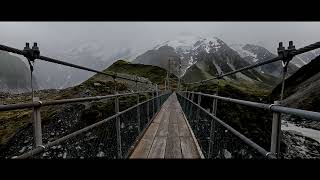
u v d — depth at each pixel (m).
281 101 1.80
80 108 13.86
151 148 5.21
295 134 30.77
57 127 13.09
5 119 15.61
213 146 4.01
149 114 8.88
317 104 54.16
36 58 1.93
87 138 3.41
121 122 4.74
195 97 10.61
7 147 10.03
